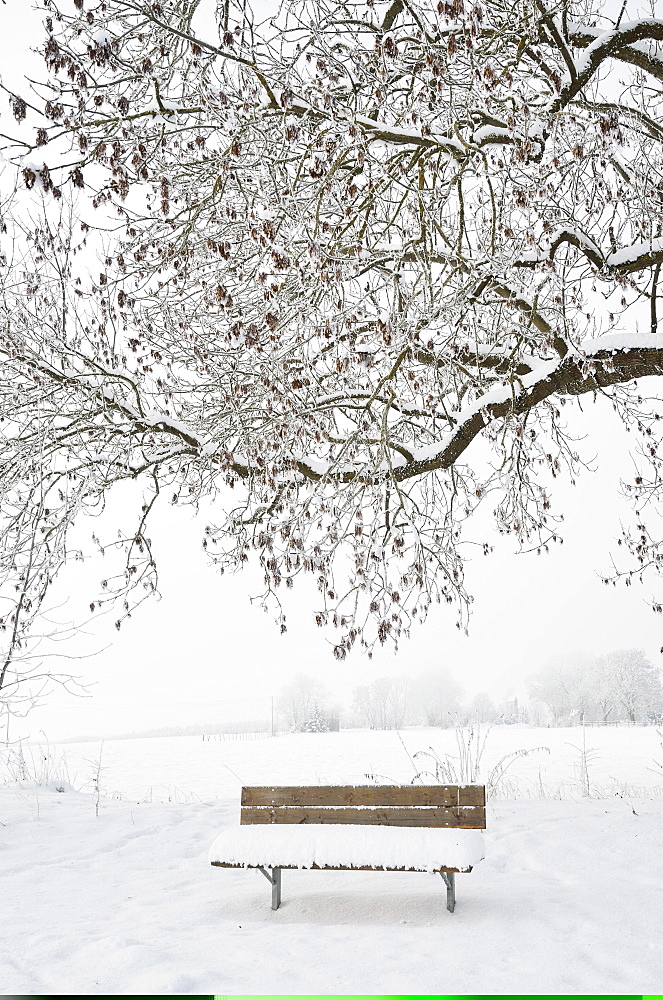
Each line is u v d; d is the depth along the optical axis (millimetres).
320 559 6012
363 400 6809
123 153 5016
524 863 6203
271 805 5500
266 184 5645
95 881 6070
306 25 5508
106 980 3709
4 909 5238
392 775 22844
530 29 5527
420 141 5598
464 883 5738
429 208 6539
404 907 5055
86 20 4629
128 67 5434
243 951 4129
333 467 6051
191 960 3982
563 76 5586
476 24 4566
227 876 6227
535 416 8570
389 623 5586
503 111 5102
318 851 4941
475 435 6871
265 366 5832
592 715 90500
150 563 6852
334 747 50312
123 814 8680
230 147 5230
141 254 6371
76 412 7113
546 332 6602
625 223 7453
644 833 6621
